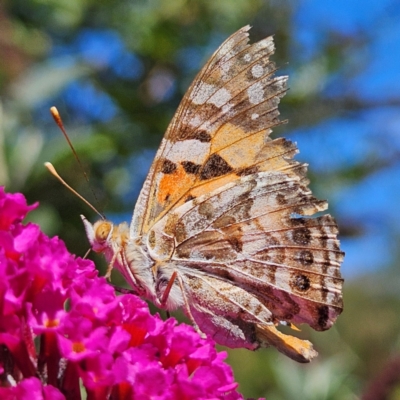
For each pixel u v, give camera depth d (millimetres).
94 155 274
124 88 340
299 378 332
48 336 179
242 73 205
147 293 203
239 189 208
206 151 206
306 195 210
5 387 177
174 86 350
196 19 349
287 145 209
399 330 667
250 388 363
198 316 208
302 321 210
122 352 179
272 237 209
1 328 177
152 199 204
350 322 720
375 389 317
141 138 325
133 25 342
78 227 274
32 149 258
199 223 206
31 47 330
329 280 208
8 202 181
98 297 181
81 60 311
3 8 315
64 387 179
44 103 318
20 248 179
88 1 339
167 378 178
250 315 208
